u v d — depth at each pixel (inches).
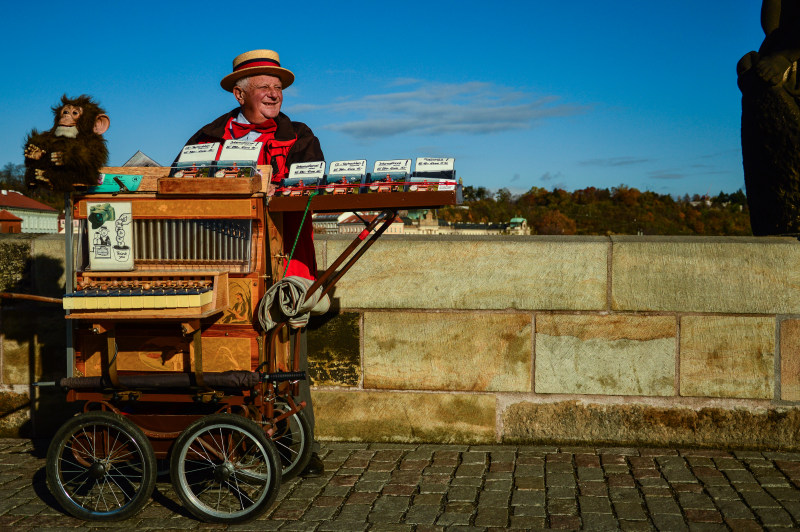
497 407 185.0
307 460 157.9
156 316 128.9
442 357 185.9
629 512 138.7
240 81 166.7
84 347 144.0
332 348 189.5
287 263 152.5
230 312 140.0
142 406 147.3
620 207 6136.8
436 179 138.0
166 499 150.0
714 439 177.6
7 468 171.9
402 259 185.8
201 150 146.8
